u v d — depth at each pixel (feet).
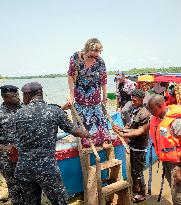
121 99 32.78
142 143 18.75
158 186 22.11
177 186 14.58
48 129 13.14
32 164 12.91
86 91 17.65
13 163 15.55
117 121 25.66
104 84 18.02
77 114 17.06
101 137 18.10
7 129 15.38
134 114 18.74
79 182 19.75
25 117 13.06
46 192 13.25
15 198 16.28
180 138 14.37
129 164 17.30
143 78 36.78
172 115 14.37
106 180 18.43
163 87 34.06
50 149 13.20
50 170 13.01
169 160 14.67
